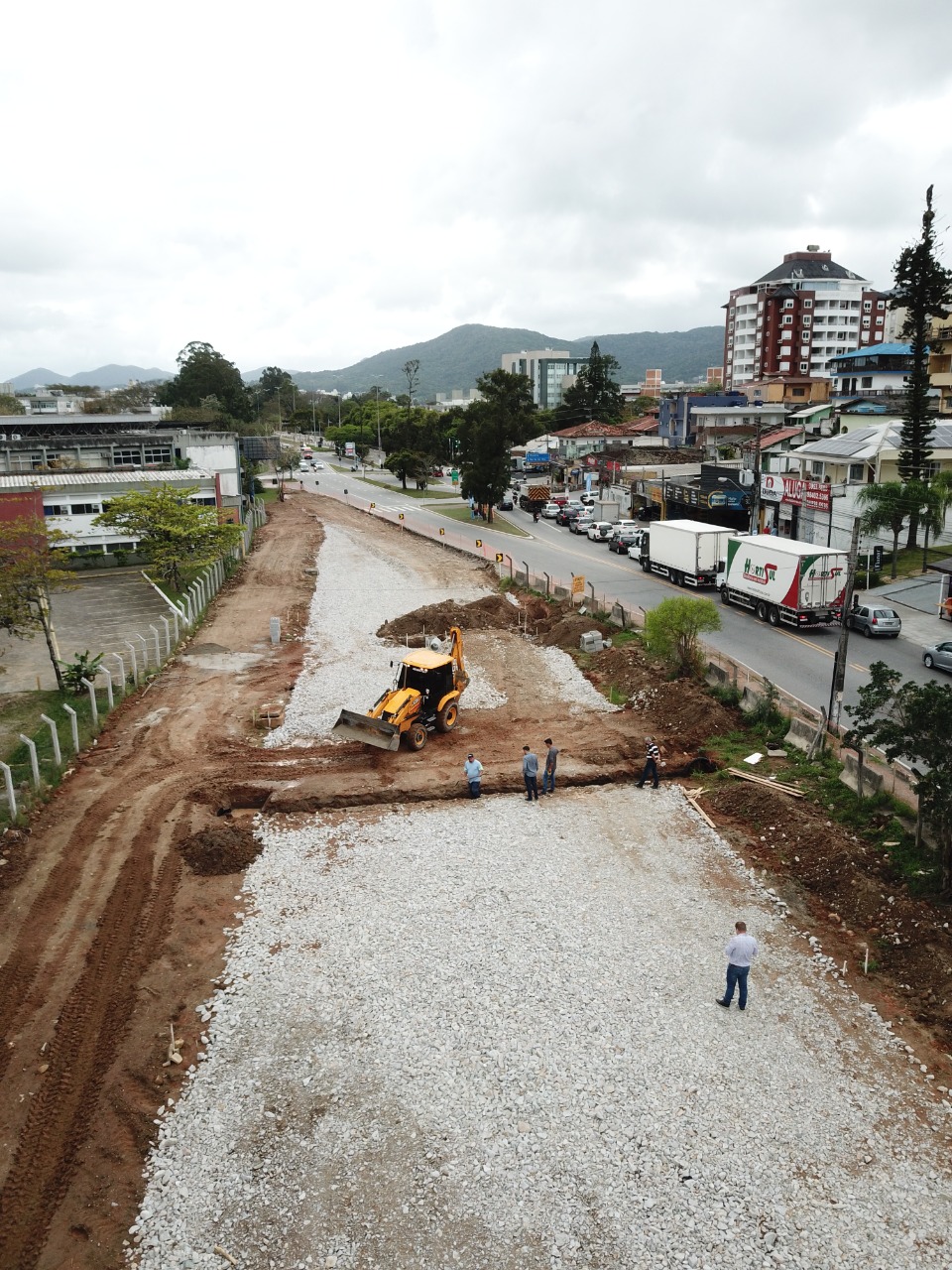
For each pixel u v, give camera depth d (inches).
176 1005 590.6
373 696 1208.8
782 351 5477.4
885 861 724.0
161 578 2079.2
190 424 4372.5
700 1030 560.1
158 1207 441.7
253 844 804.6
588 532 2723.9
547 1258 410.6
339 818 864.9
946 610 1553.9
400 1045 546.6
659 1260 409.4
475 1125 485.4
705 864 768.3
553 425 5876.0
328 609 1818.4
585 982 605.0
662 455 3565.5
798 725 977.5
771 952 642.2
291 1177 456.1
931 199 1940.2
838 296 5447.8
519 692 1242.0
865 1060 537.6
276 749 1031.0
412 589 2027.6
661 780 951.0
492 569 2249.0
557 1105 498.6
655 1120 488.1
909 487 1824.6
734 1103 500.7
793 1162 462.9
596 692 1240.8
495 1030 558.3
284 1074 526.0
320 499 4183.1
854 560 983.0
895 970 618.8
